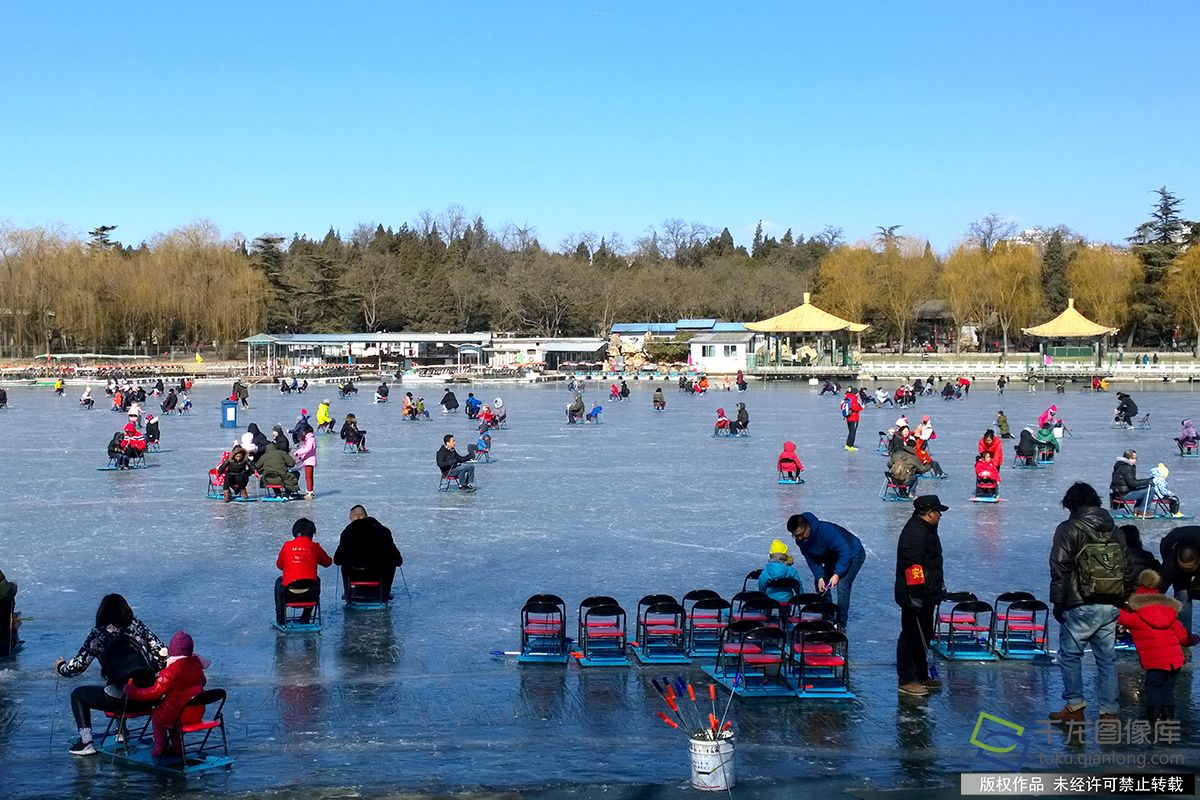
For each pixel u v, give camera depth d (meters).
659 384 103.69
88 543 22.12
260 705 12.20
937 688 12.52
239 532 23.41
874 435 49.25
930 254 151.62
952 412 65.75
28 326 119.38
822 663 12.32
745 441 46.03
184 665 10.41
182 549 21.47
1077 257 133.88
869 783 9.85
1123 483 25.08
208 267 126.88
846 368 111.81
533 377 105.19
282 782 9.98
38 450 42.06
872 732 11.18
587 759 10.54
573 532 23.39
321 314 153.50
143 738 11.08
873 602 17.03
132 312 124.00
